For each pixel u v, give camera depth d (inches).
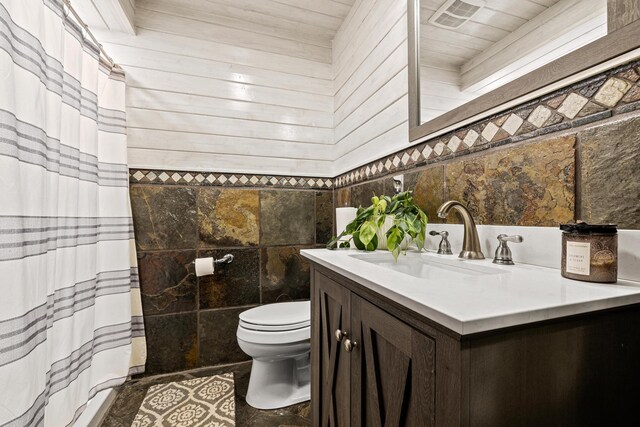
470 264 32.4
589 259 22.8
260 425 50.6
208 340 70.9
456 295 19.5
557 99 28.3
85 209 52.4
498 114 34.6
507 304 17.4
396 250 37.8
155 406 55.6
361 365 27.1
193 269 70.4
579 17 26.2
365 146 66.4
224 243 73.2
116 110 61.7
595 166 25.2
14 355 31.5
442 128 42.6
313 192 82.2
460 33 39.9
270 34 79.2
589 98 25.6
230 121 74.9
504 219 33.7
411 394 20.0
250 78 77.0
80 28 50.1
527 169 31.1
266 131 78.1
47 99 41.0
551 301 18.0
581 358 18.4
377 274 26.8
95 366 57.2
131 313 63.8
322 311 38.2
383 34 59.4
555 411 17.6
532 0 30.7
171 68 70.4
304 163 81.5
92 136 54.2
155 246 67.7
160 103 69.4
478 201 37.2
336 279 33.6
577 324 18.3
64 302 45.3
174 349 68.4
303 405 56.4
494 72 34.9
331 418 34.3
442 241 40.7
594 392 18.7
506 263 31.1
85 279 52.0
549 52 28.7
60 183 45.3
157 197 68.3
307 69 82.3
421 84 47.3
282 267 78.0
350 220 57.4
